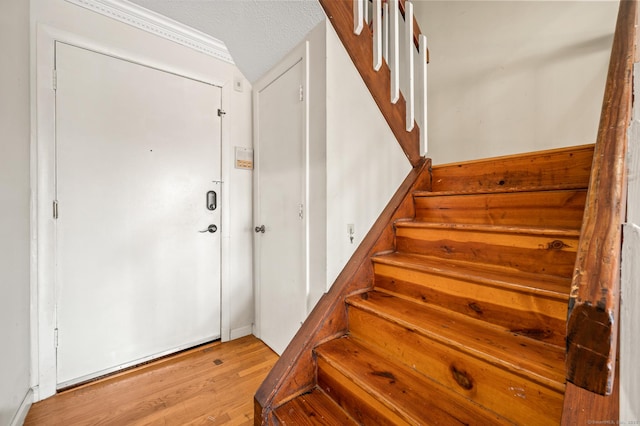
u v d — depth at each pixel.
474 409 0.85
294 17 1.57
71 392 1.55
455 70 2.43
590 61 1.78
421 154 1.75
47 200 1.54
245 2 1.55
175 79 1.98
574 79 1.84
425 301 1.23
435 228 1.38
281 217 1.91
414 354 1.04
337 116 1.48
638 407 0.46
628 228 0.53
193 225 2.06
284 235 1.88
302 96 1.64
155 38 1.89
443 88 2.51
